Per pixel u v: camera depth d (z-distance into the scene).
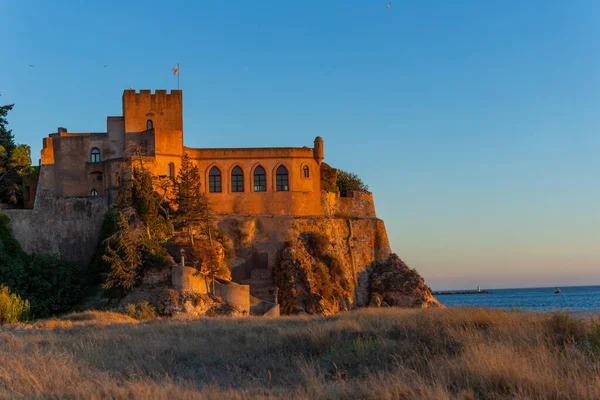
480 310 32.72
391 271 84.31
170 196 73.44
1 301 51.56
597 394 19.03
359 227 86.56
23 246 67.69
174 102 80.25
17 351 30.09
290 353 29.69
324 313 71.75
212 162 79.81
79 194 77.44
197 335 34.94
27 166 80.75
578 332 27.31
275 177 81.12
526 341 26.00
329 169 93.44
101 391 21.64
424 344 27.97
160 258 61.97
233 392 21.03
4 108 86.00
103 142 79.12
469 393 20.14
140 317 53.16
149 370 26.84
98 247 68.25
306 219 80.88
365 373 24.72
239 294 61.56
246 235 77.19
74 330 40.53
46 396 21.36
